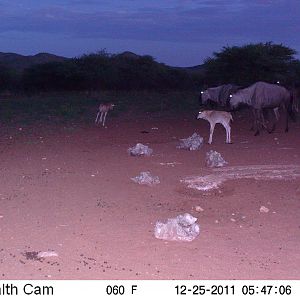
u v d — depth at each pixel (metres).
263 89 22.08
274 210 11.66
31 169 14.97
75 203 11.71
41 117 28.88
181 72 62.78
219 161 15.25
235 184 13.37
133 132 23.28
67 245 9.19
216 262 8.66
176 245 9.38
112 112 31.73
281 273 8.27
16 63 94.25
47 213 10.96
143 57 62.47
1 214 10.80
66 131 23.31
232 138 21.09
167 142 20.16
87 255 8.77
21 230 9.88
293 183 13.54
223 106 26.80
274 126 23.16
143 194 12.53
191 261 8.67
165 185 13.24
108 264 8.41
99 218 10.73
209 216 11.21
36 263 8.31
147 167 15.17
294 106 23.84
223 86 27.11
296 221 10.99
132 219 10.76
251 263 8.67
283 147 18.70
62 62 60.03
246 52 47.28
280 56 48.47
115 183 13.40
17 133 22.61
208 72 49.12
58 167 15.23
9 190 12.66
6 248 8.93
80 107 34.88
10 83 59.50
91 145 19.39
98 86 59.31
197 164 15.55
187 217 9.76
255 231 10.34
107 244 9.31
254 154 17.12
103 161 16.09
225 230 10.34
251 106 22.27
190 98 43.97
